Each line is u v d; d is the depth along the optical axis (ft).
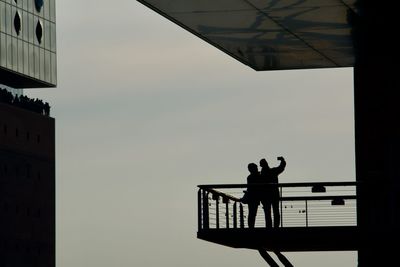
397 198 174.40
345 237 175.73
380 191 175.01
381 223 174.50
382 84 193.36
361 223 175.94
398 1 166.50
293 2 166.81
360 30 183.93
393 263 185.06
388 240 174.09
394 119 191.31
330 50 198.49
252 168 180.65
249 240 177.88
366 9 170.81
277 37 190.08
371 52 195.42
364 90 195.72
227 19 178.60
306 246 182.09
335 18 176.76
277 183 176.55
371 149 193.36
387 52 192.65
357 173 194.80
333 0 165.78
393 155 190.19
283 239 176.65
